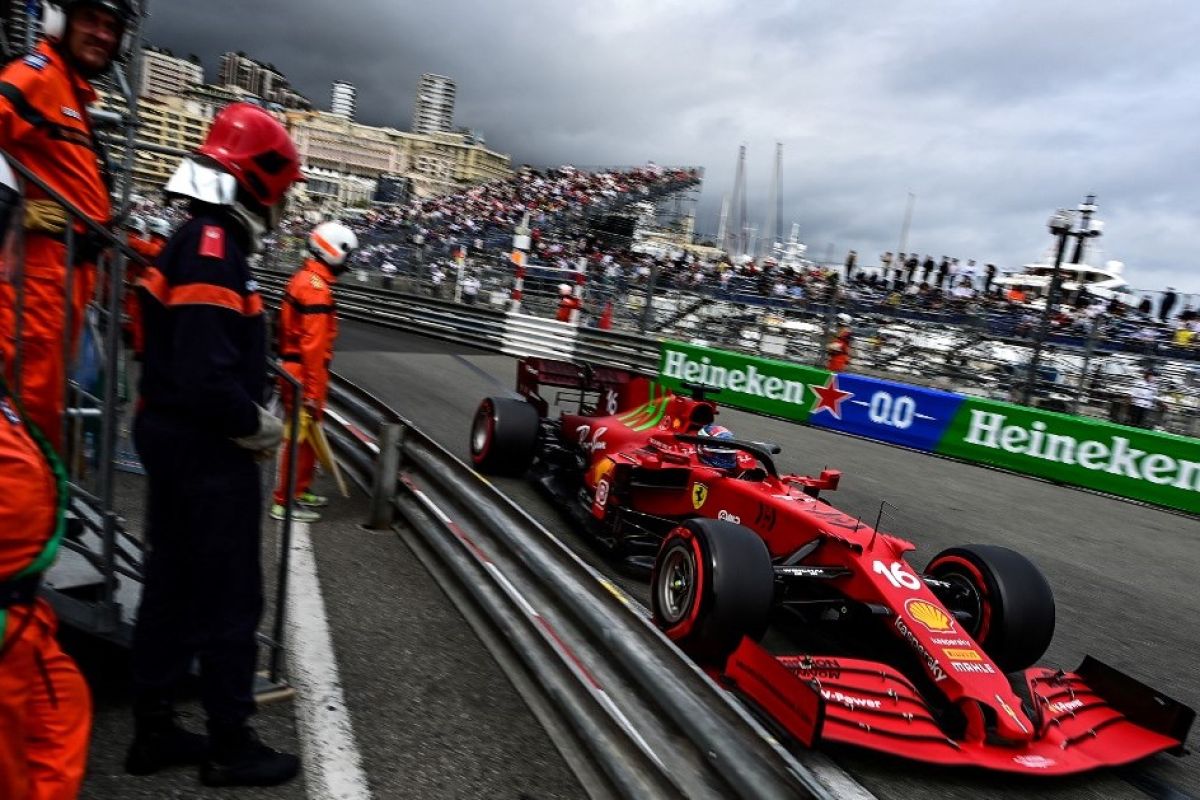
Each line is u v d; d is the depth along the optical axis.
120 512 4.66
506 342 17.97
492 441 6.71
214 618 2.49
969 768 3.41
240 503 2.47
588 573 3.33
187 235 2.37
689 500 5.08
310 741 2.92
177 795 2.54
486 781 2.85
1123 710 3.73
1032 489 9.88
